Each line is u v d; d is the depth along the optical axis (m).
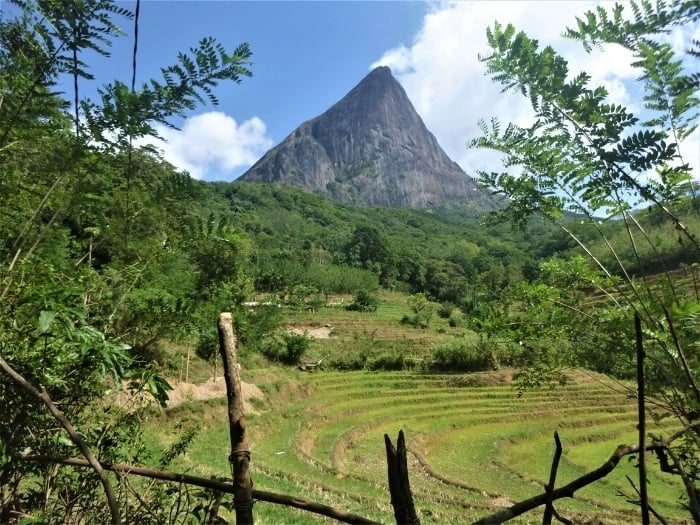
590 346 3.23
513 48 2.37
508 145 2.98
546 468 20.08
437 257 102.75
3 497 2.26
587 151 2.41
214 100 2.25
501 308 3.88
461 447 22.67
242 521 1.44
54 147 2.42
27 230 2.29
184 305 2.62
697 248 2.12
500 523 1.23
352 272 72.62
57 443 2.37
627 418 26.70
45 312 1.73
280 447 19.47
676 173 2.20
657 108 2.34
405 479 1.35
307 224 132.50
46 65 2.19
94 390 2.56
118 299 2.62
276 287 54.16
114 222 2.55
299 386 28.34
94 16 2.10
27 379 2.11
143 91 2.14
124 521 2.46
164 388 2.30
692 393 2.18
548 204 2.99
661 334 2.27
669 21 1.99
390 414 26.39
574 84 2.24
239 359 28.31
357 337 43.41
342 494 13.48
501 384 32.56
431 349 37.59
